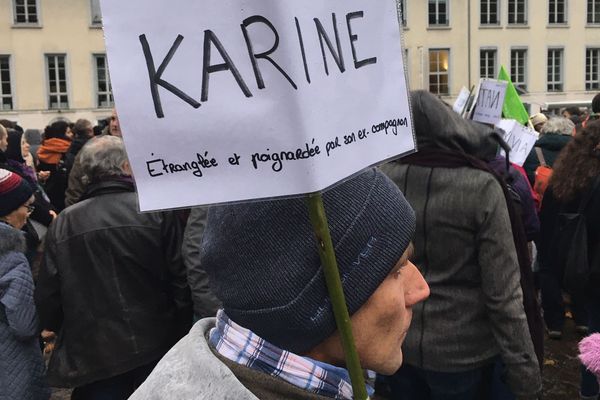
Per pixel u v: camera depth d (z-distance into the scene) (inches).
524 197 133.6
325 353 37.1
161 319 99.0
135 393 35.0
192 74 31.4
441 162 83.5
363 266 35.6
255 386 34.4
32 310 97.5
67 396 150.7
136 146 31.7
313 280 34.4
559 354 172.4
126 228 96.3
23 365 98.1
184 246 97.4
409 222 37.6
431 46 1121.4
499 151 130.3
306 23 31.4
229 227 35.5
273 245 34.5
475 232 82.3
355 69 34.2
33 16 1002.7
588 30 1179.9
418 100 85.2
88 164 99.6
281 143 31.2
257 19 30.6
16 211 113.2
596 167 125.0
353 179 36.2
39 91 1005.8
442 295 84.6
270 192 31.5
